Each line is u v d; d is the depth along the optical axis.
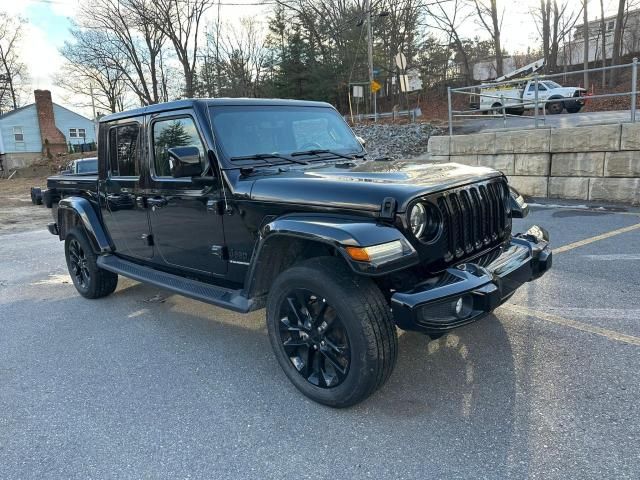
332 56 39.84
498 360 3.50
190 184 3.77
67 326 4.77
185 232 3.95
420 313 2.66
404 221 2.75
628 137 8.60
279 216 3.17
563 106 22.27
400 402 3.06
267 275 3.36
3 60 58.50
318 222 2.87
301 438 2.78
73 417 3.12
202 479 2.49
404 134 19.12
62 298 5.73
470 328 4.03
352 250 2.62
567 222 7.67
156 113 4.00
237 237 3.52
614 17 44.59
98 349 4.16
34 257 8.24
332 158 3.99
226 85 45.59
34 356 4.10
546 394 3.04
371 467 2.50
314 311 3.02
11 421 3.11
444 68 43.97
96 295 5.49
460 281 2.78
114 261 5.02
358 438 2.74
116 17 40.34
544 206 9.06
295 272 2.99
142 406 3.21
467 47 45.59
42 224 12.44
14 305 5.58
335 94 40.28
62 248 8.89
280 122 3.96
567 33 40.62
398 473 2.45
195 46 41.06
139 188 4.34
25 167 39.97
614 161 8.88
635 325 3.93
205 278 4.00
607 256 5.79
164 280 4.24
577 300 4.51
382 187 2.86
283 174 3.41
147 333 4.46
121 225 4.78
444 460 2.51
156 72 42.53
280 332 3.21
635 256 5.73
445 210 2.97
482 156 10.76
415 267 2.93
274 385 3.39
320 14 40.50
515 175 10.31
